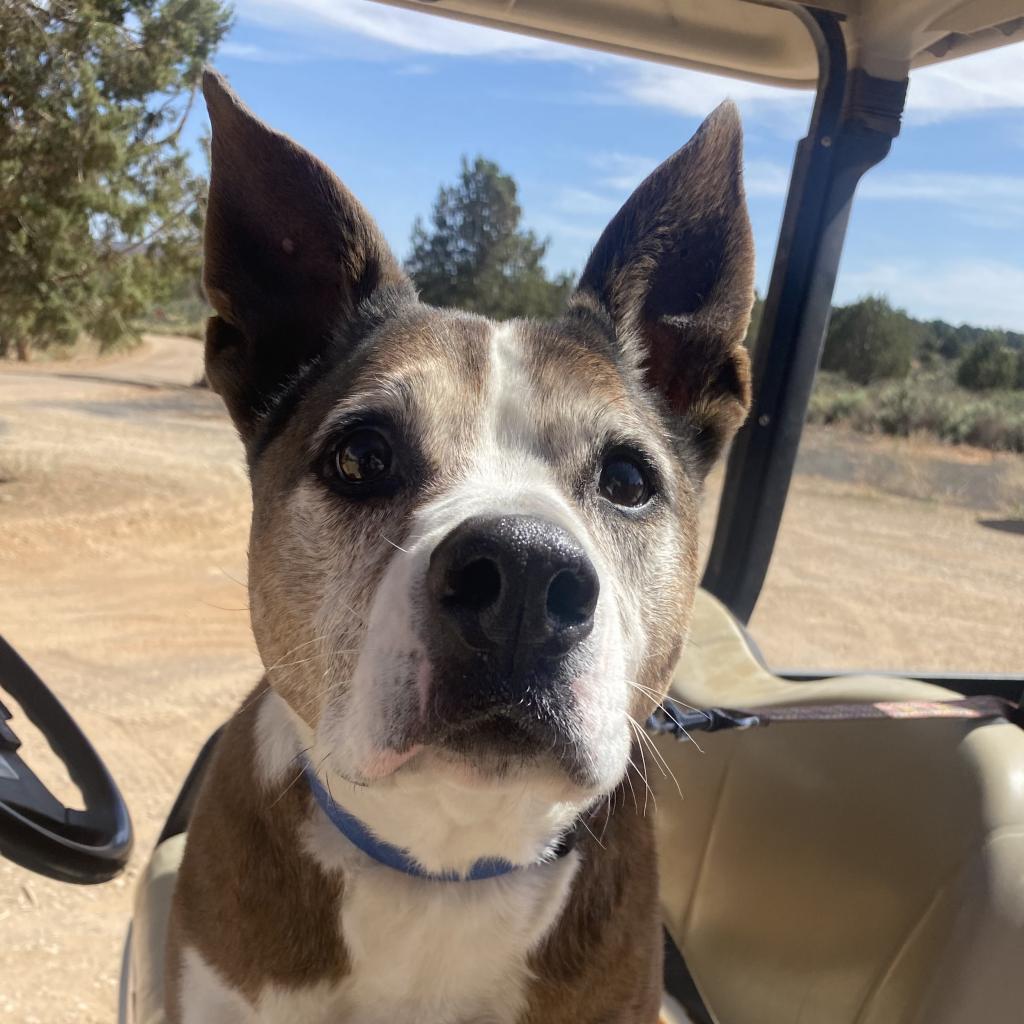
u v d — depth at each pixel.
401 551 0.27
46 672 1.09
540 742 0.25
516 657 0.24
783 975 0.38
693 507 0.38
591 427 0.32
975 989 0.31
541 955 0.32
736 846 0.43
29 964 0.61
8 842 0.27
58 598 1.42
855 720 0.40
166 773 0.85
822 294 0.49
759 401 0.52
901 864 0.35
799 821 0.40
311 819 0.31
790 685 0.46
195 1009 0.32
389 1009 0.32
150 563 1.65
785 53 0.48
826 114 0.47
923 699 0.39
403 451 0.31
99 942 0.64
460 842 0.31
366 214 0.37
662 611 0.34
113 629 1.27
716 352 0.39
